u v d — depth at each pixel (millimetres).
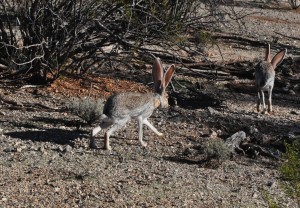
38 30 17875
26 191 11297
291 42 30547
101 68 20281
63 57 18250
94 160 12977
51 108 16500
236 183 12422
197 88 19859
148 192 11594
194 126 15844
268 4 41094
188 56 22219
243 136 14664
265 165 13625
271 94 18859
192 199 11469
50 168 12391
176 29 18547
